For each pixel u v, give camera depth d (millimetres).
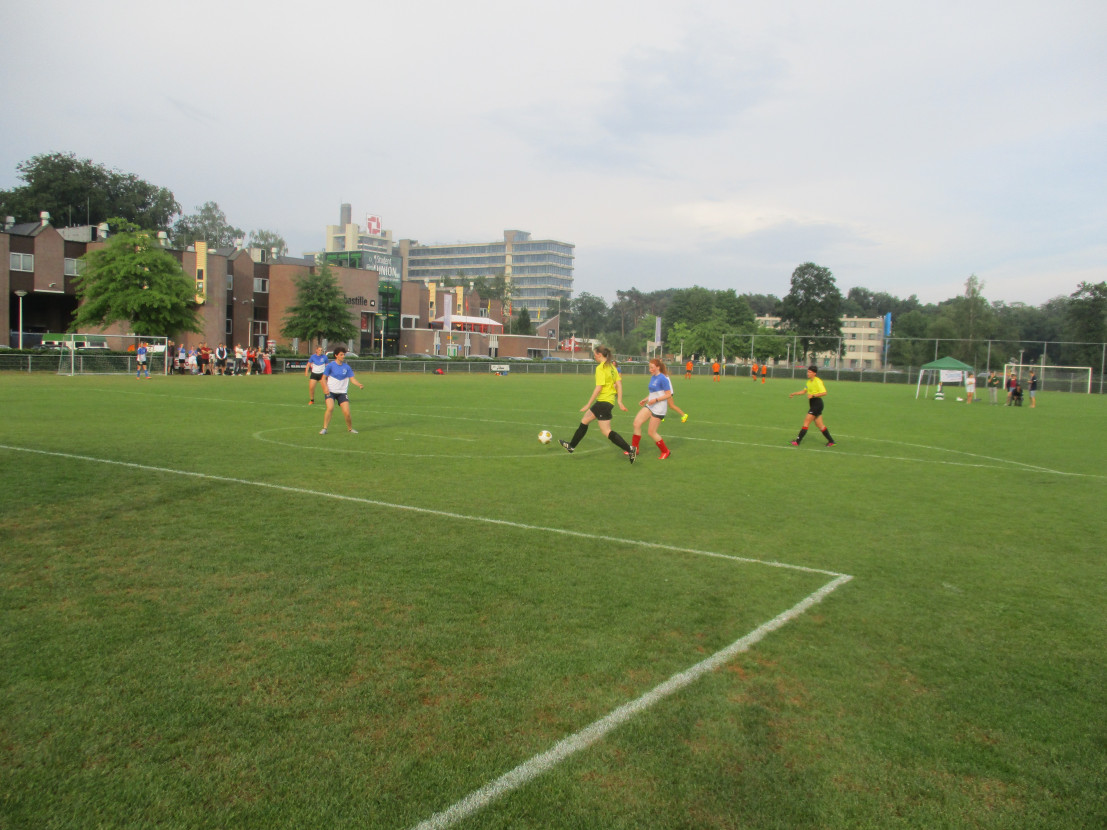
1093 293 82438
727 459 13086
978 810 2998
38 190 76188
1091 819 2959
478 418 19359
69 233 63000
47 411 18031
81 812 2822
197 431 14602
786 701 3854
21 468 9836
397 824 2803
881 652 4520
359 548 6457
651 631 4734
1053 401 39969
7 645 4254
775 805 2992
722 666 4246
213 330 63188
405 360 55219
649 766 3230
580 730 3502
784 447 15148
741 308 116375
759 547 6922
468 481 10023
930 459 13828
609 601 5273
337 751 3270
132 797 2920
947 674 4234
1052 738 3559
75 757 3174
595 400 12406
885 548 7016
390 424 17250
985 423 22781
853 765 3287
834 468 12336
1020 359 68938
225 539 6633
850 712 3760
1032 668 4344
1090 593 5770
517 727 3516
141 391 26234
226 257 66750
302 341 64812
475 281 128375
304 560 6047
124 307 42281
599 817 2879
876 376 67750
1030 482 11305
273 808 2877
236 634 4500
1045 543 7355
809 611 5207
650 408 12820
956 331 89125
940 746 3463
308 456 11828
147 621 4668
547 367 67375
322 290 58469
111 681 3852
